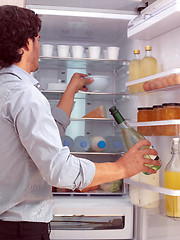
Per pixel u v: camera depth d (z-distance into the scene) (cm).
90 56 178
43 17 164
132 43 170
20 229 89
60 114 131
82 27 176
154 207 132
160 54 147
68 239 155
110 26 173
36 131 80
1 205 88
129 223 158
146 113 142
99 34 185
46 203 94
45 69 190
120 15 165
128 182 146
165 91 135
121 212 157
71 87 139
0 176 87
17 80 87
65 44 191
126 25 170
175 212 115
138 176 143
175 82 112
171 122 113
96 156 188
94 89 175
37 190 91
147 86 131
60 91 175
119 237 157
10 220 89
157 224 145
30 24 92
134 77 146
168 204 118
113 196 179
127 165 88
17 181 88
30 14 93
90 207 156
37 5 162
